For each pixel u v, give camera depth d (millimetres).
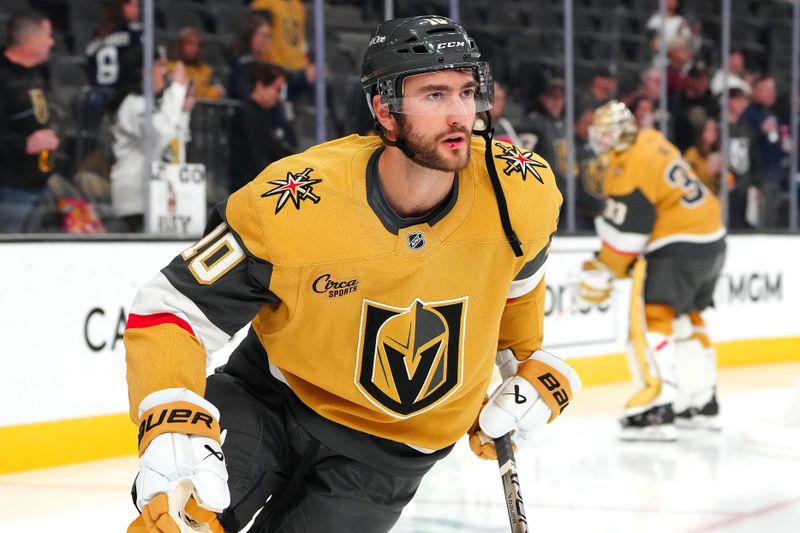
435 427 2676
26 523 4879
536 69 9625
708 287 7281
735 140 11039
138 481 2287
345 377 2531
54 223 7020
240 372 2771
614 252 6914
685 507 5203
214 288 2385
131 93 7266
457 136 2285
